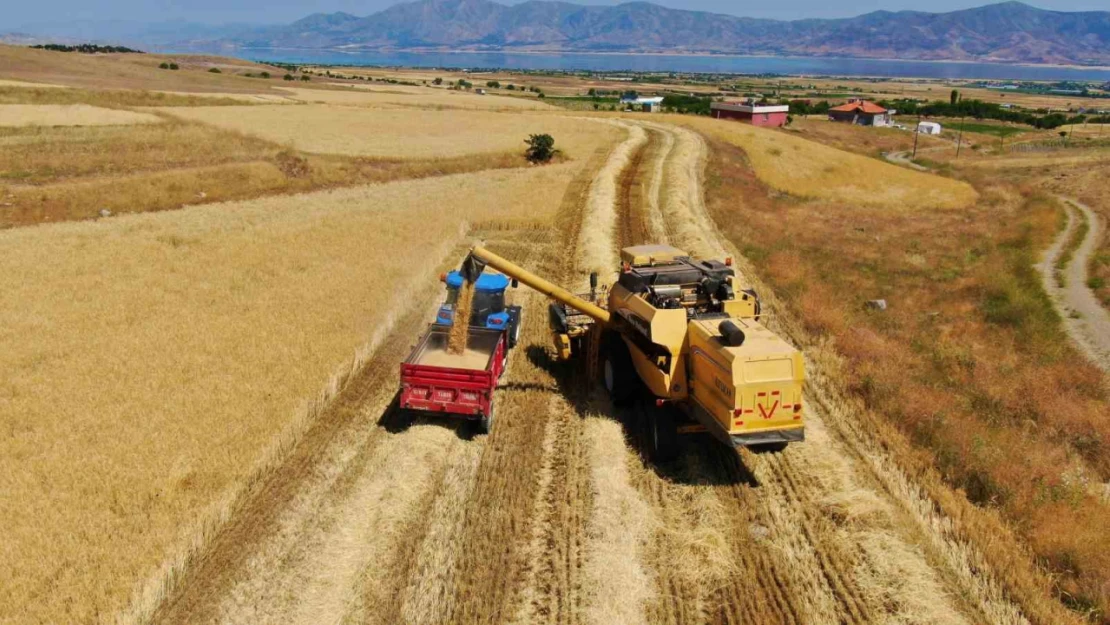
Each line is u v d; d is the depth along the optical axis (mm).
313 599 8266
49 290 18047
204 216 27375
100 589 8078
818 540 9367
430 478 10594
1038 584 8688
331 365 14016
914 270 26094
